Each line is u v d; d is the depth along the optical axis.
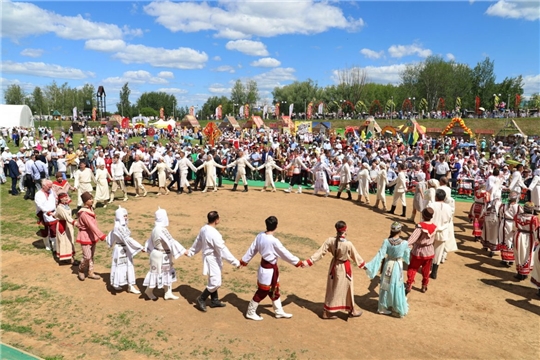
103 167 14.33
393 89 101.25
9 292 7.34
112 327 6.17
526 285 8.59
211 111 116.25
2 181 18.64
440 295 7.92
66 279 7.99
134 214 13.45
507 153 32.34
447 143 36.72
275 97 104.06
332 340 5.98
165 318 6.48
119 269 7.28
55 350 5.48
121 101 104.19
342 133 49.84
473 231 11.80
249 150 25.08
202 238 6.78
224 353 5.53
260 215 13.80
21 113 47.12
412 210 14.15
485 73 86.12
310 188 19.75
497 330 6.59
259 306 7.09
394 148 27.81
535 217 8.73
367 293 7.89
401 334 6.27
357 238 11.43
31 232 11.03
